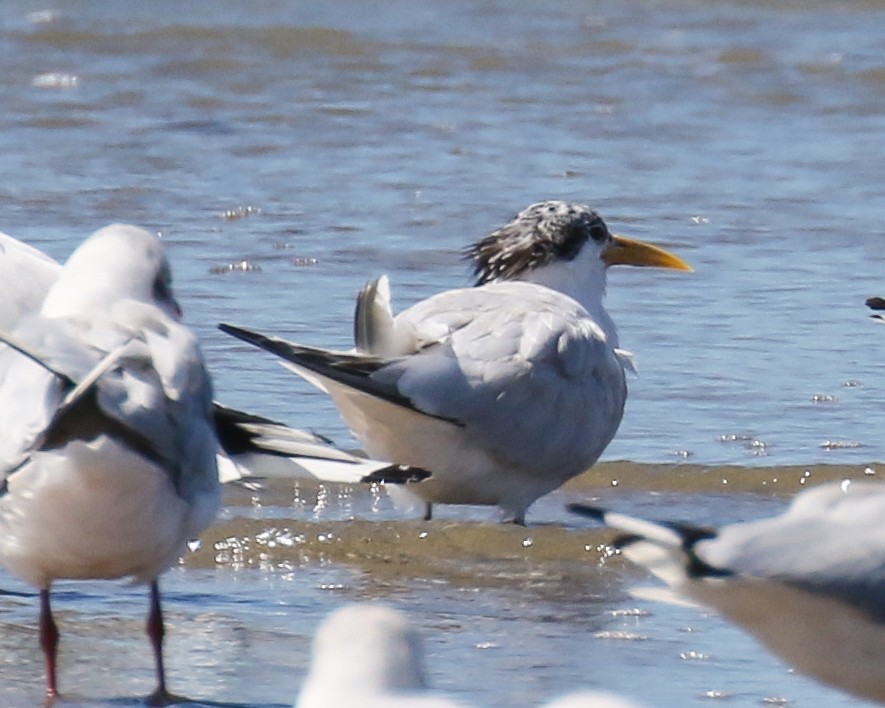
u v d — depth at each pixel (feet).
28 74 94.43
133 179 74.23
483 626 35.83
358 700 21.29
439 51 103.45
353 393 40.47
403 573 39.32
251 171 76.48
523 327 42.19
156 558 29.86
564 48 106.42
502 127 86.69
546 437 41.88
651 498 44.70
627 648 34.58
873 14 120.47
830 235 68.69
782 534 26.89
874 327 57.41
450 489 42.11
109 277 30.58
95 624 35.47
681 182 76.95
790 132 88.02
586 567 40.01
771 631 27.58
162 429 28.30
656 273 63.00
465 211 70.64
